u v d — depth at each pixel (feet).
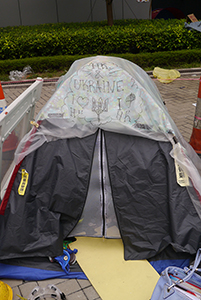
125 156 9.20
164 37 32.91
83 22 40.57
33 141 9.22
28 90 11.16
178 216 9.10
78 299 8.13
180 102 23.13
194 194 9.27
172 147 9.25
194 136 14.75
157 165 9.18
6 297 7.81
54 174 9.20
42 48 31.60
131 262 9.25
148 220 9.32
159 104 9.84
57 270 9.01
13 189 9.10
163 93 25.55
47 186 9.21
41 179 9.16
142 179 9.16
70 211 9.30
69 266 9.16
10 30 35.27
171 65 32.68
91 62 9.90
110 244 10.02
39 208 9.29
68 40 31.58
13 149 10.46
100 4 41.88
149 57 31.86
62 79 12.42
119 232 9.99
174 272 7.87
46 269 9.00
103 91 9.50
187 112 20.92
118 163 9.18
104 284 8.55
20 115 10.44
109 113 9.33
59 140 9.31
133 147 9.25
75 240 10.18
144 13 44.27
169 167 9.11
